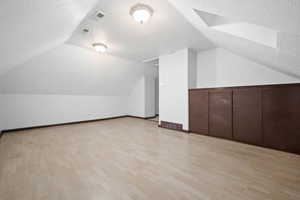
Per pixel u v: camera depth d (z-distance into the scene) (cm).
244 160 218
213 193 143
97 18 227
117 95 668
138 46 364
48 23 163
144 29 268
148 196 138
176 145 288
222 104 327
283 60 194
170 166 200
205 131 358
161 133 384
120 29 267
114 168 195
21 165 202
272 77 299
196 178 170
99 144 296
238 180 165
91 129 437
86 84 515
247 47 224
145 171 187
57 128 452
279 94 252
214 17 199
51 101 478
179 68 404
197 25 232
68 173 181
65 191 146
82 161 216
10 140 323
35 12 123
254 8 104
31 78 395
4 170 188
